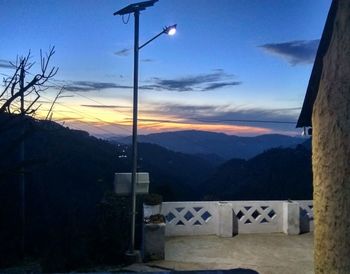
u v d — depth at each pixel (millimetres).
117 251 10258
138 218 12680
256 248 10586
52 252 11688
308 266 9180
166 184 18484
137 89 10164
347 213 5137
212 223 11836
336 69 5441
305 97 7176
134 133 10156
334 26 5527
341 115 5289
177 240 11297
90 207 19344
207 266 9203
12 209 17281
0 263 14539
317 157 5980
